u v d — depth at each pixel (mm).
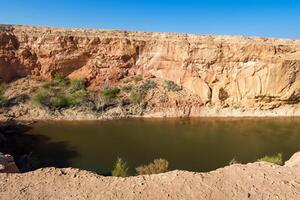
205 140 31672
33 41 45469
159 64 47844
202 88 45375
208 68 46969
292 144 30688
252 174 8062
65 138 31453
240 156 26734
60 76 45906
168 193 7203
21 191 7270
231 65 46562
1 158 11930
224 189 7340
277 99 44594
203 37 48312
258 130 36281
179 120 40688
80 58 46594
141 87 45531
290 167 8602
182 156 26469
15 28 45719
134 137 32281
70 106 41500
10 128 34562
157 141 30953
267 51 45469
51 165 23750
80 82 44969
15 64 44781
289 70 43844
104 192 7309
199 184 7582
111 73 46875
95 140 30906
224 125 38531
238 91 45125
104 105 41969
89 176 8172
